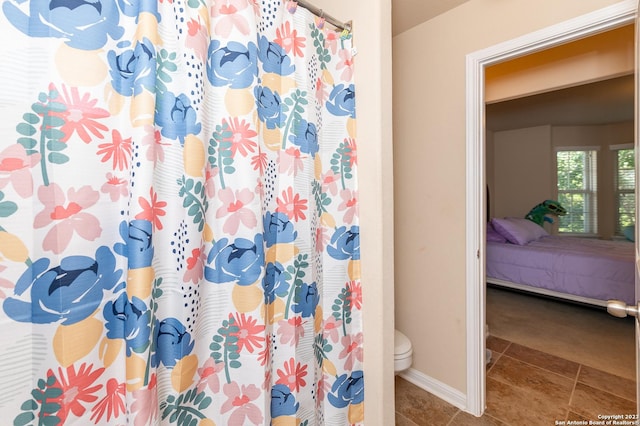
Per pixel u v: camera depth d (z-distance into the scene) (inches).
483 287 64.8
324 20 45.6
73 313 23.9
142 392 25.7
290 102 40.7
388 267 47.6
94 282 25.2
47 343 22.9
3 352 21.3
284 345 40.1
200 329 32.6
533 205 192.4
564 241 144.3
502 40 57.5
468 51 62.5
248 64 34.5
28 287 22.3
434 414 63.7
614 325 106.8
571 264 115.5
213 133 33.9
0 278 21.2
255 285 34.8
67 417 23.6
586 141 187.8
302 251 42.3
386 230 47.0
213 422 34.2
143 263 26.1
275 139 39.8
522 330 104.1
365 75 46.4
